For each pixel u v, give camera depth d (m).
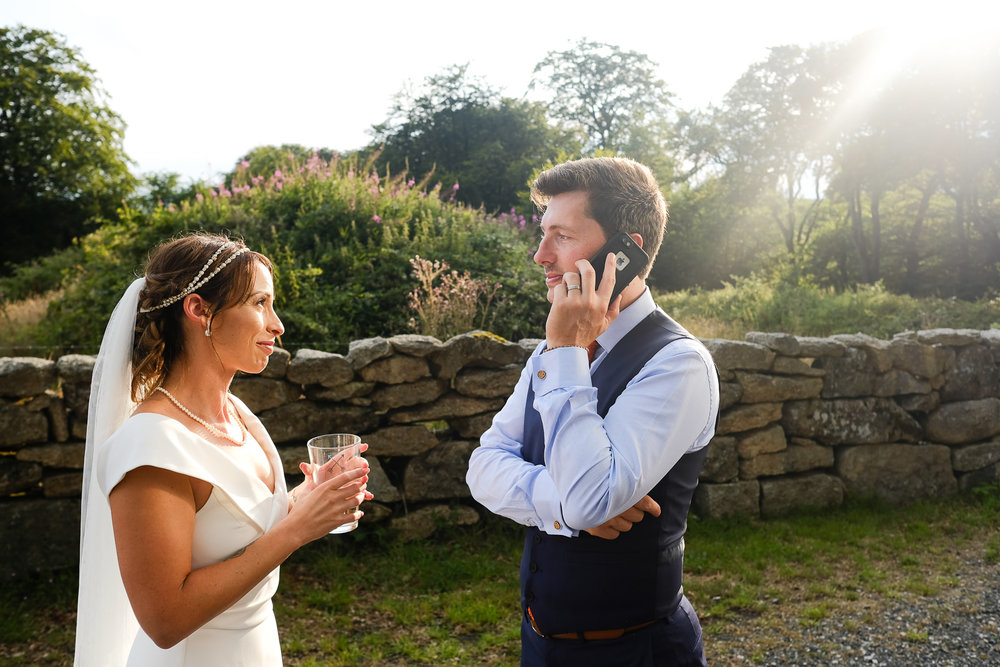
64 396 3.85
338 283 7.47
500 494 1.64
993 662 3.21
